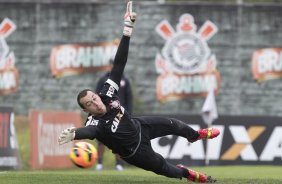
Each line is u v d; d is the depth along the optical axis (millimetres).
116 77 29375
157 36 86875
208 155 63344
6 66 87875
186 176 31312
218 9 88062
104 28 87875
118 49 29516
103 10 87812
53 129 60688
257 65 88312
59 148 60688
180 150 62625
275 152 64812
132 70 86188
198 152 63031
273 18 88938
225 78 87812
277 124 65000
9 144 56969
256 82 88125
